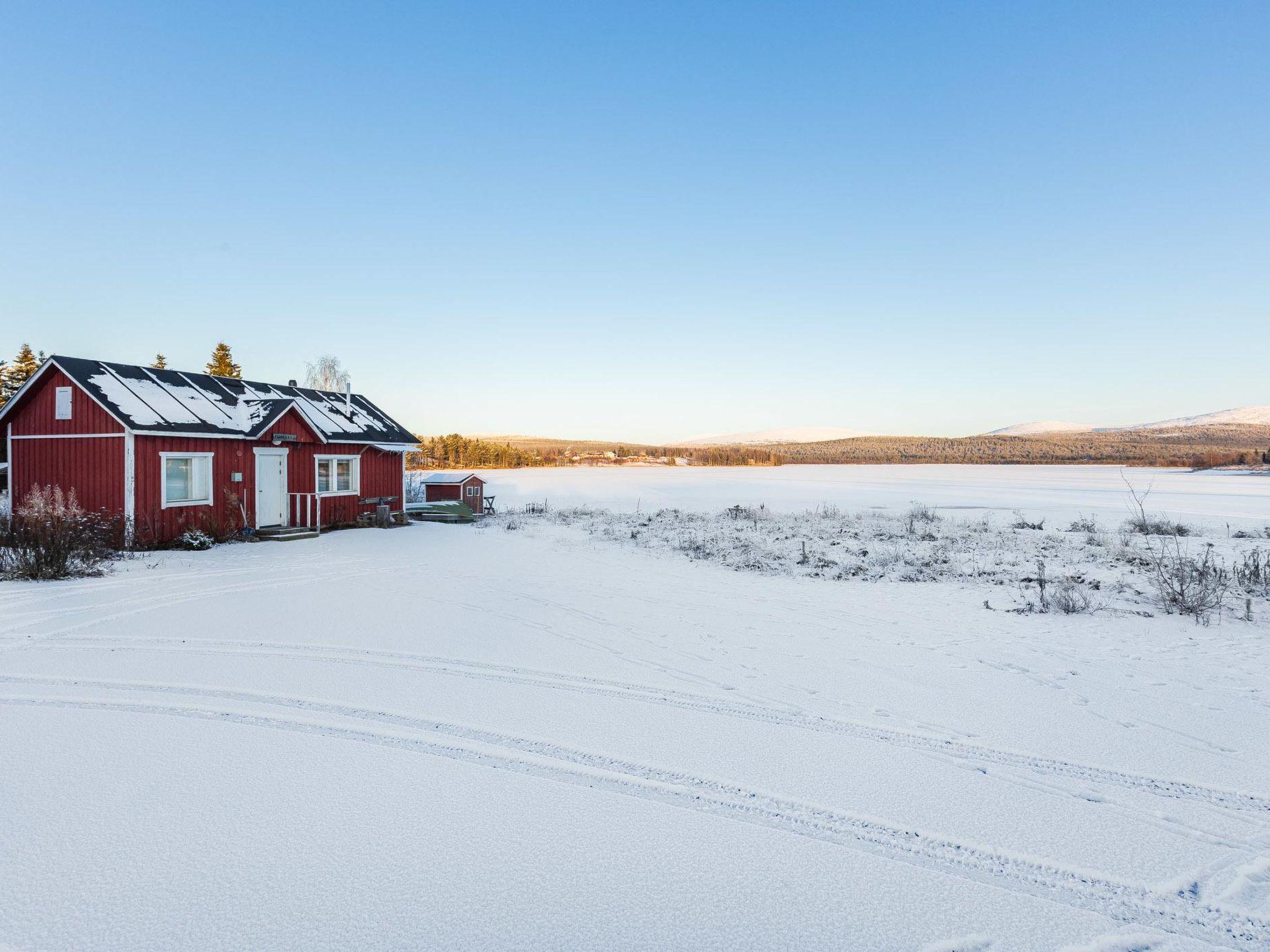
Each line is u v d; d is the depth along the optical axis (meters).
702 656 7.30
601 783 4.25
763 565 14.77
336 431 22.36
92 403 15.92
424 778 4.27
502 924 2.92
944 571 13.85
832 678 6.57
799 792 4.17
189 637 7.76
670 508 32.78
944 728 5.29
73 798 3.96
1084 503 36.09
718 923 2.96
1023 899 3.18
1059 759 4.73
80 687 5.93
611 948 2.79
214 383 20.28
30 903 3.03
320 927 2.89
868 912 3.05
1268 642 8.27
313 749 4.68
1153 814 3.99
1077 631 8.81
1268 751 4.92
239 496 18.42
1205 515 27.81
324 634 7.98
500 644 7.66
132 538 15.44
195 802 3.93
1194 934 2.95
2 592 10.43
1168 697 6.14
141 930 2.86
